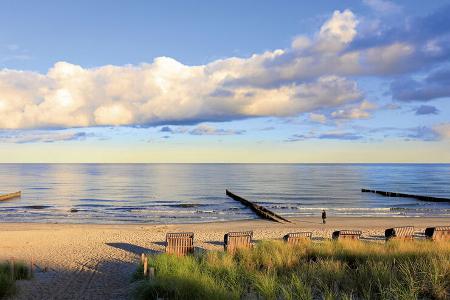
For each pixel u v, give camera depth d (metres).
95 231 29.08
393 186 99.25
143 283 10.09
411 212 47.94
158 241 24.09
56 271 15.27
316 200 64.62
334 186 98.56
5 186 96.75
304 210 50.03
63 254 19.67
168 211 49.12
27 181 117.25
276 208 52.25
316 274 9.40
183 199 66.56
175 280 9.46
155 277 10.34
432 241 16.97
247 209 50.53
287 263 11.90
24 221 40.00
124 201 63.38
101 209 51.62
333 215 44.53
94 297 10.79
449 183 111.31
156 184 106.00
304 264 10.90
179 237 17.58
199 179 131.38
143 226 34.06
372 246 14.66
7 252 20.27
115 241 24.14
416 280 7.99
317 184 106.12
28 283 12.69
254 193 78.50
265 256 12.88
